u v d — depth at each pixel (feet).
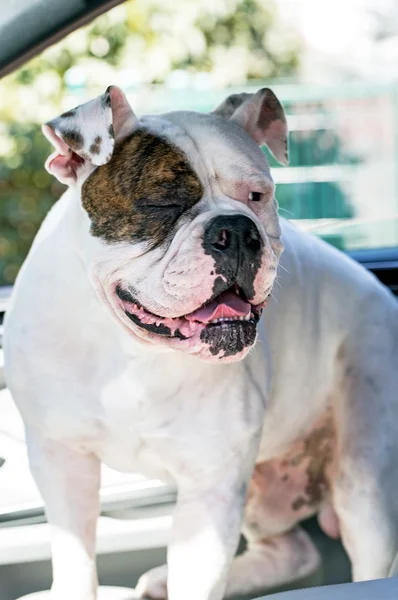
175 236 7.91
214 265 7.72
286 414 10.23
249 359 9.03
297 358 10.14
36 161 31.27
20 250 31.55
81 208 8.36
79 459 9.24
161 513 11.28
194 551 8.85
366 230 15.66
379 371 10.53
